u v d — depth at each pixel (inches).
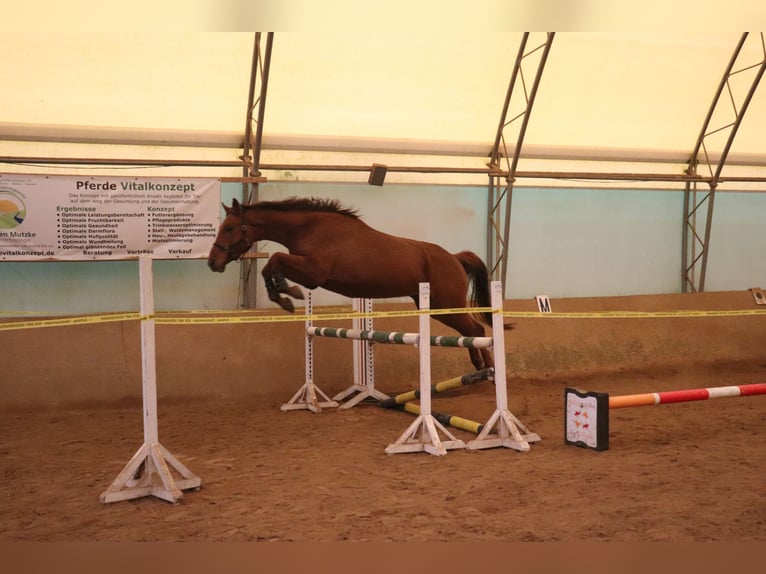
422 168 369.4
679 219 438.3
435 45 349.7
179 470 183.6
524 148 393.7
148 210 330.6
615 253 425.1
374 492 180.2
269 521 158.1
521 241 406.9
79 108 321.1
